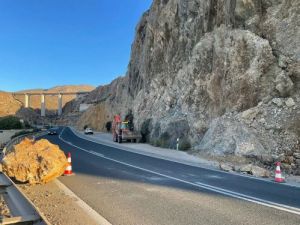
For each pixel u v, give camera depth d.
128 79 59.41
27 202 6.35
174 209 8.21
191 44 33.50
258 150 19.23
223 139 21.58
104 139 45.56
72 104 165.00
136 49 56.19
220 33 27.53
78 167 16.25
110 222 7.19
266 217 7.47
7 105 128.38
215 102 26.27
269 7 24.56
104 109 81.25
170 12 39.44
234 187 11.15
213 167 16.53
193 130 27.08
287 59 22.45
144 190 10.59
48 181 11.87
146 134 37.16
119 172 14.59
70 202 9.02
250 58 24.00
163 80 38.97
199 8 32.78
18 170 11.30
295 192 10.35
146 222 7.16
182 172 14.69
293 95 21.47
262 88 22.86
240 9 25.53
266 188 11.02
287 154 18.61
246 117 21.94
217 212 7.91
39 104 195.75
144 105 41.88
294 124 19.88
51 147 12.36
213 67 27.38
